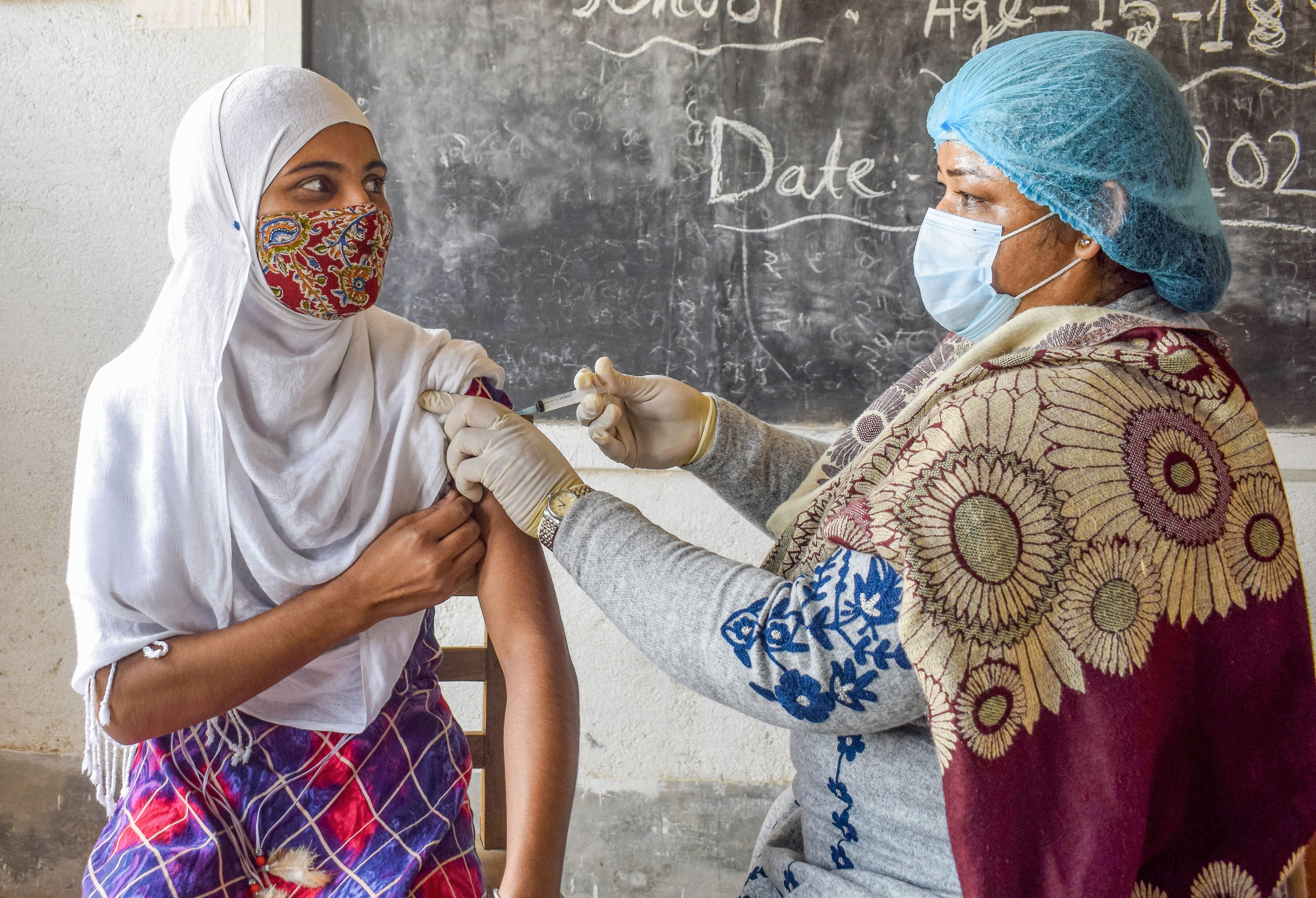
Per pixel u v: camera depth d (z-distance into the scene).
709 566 0.87
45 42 1.89
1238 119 1.83
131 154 1.92
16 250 1.95
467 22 1.90
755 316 1.95
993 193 0.88
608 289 1.96
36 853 2.09
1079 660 0.76
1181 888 0.83
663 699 2.06
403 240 1.95
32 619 2.04
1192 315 0.91
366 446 1.01
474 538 1.01
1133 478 0.77
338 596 0.96
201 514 0.95
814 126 1.89
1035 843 0.75
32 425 1.99
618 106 1.91
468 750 1.11
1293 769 0.82
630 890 2.09
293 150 0.91
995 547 0.74
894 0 1.85
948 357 1.11
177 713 0.93
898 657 0.77
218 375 0.93
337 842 0.96
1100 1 1.83
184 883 0.90
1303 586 0.84
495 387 1.14
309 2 1.89
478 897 0.97
